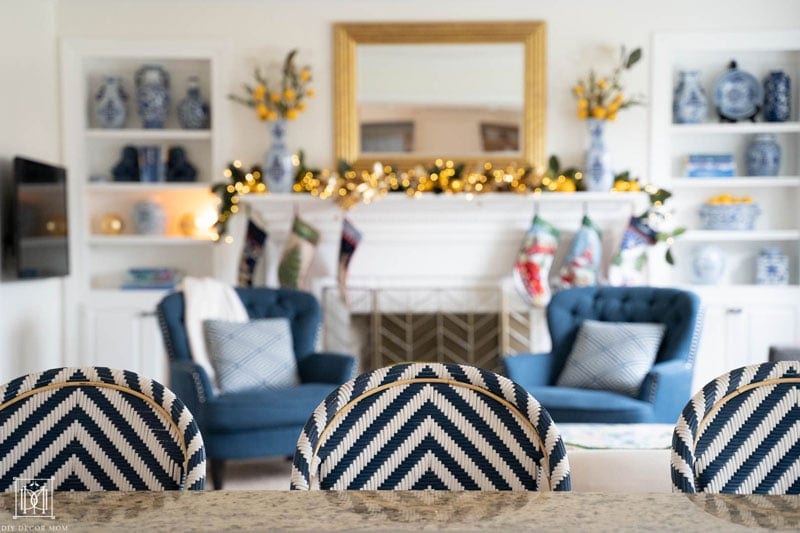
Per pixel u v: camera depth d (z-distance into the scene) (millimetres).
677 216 6254
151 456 1354
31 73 5516
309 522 915
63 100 5992
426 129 6047
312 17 6008
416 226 6004
